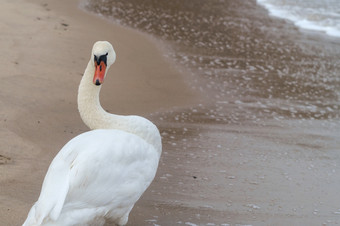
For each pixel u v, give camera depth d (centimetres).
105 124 903
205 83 1777
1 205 891
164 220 931
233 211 984
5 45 1803
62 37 2039
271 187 1095
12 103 1343
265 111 1564
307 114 1562
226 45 2272
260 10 3027
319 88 1802
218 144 1300
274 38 2431
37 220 675
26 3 2567
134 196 818
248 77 1873
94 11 2688
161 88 1686
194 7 2989
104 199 769
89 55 1869
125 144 810
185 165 1169
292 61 2097
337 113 1588
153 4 2992
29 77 1544
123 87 1648
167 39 2292
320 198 1061
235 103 1617
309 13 2944
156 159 872
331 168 1209
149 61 1948
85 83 898
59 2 2762
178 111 1513
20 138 1159
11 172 1009
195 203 1003
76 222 739
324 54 2214
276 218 970
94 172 756
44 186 719
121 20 2556
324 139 1382
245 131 1399
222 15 2845
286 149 1299
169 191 1043
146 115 1461
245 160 1220
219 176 1127
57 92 1483
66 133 1242
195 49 2175
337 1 3266
